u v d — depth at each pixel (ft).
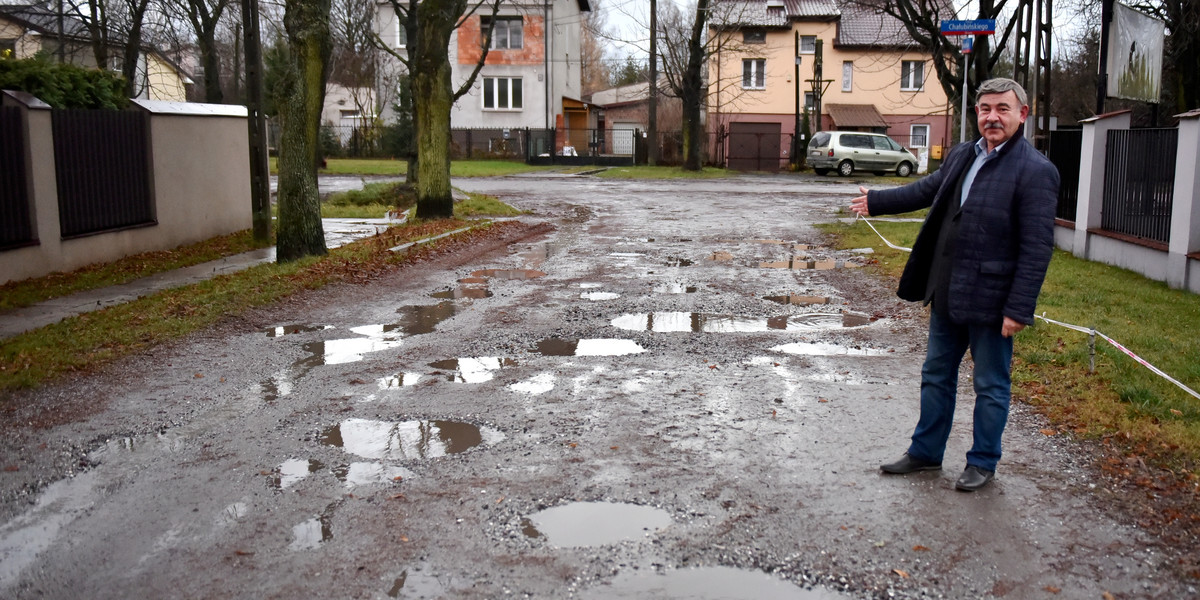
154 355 24.36
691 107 130.52
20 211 35.70
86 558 12.85
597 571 12.36
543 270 40.16
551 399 20.44
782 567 12.48
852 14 148.56
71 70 41.52
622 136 205.05
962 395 20.54
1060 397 19.66
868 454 16.88
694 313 30.40
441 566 12.51
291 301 32.09
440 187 59.93
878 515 14.16
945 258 15.24
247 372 22.88
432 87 58.59
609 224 60.70
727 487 15.30
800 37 153.07
